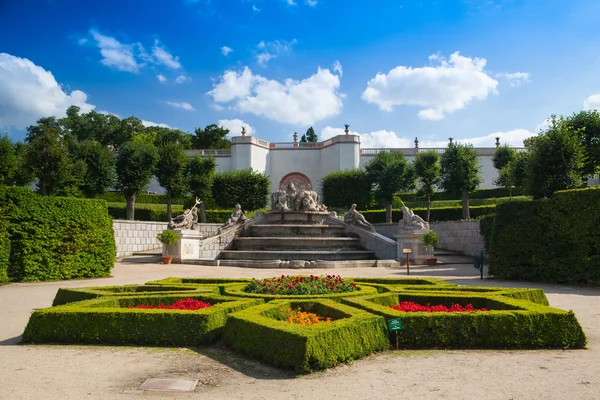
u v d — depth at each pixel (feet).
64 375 20.01
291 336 20.89
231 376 19.97
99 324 26.09
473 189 131.03
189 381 19.25
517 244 59.06
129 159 120.47
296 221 103.65
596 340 26.63
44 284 54.13
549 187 69.41
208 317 25.93
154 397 17.24
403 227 83.97
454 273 66.28
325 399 17.01
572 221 54.44
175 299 32.35
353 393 17.67
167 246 84.38
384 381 19.20
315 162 210.59
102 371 20.66
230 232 96.89
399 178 138.10
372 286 39.32
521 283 54.65
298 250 90.22
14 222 56.03
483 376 19.89
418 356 23.38
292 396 17.34
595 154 104.99
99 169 115.75
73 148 115.24
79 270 60.49
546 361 22.31
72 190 104.37
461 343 25.22
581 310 36.01
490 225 87.10
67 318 26.32
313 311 29.89
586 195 53.57
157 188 199.41
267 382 19.11
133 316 26.07
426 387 18.38
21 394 17.39
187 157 135.74
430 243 79.82
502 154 164.66
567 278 53.93
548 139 69.92
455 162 129.08
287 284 35.60
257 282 37.14
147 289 38.11
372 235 93.04
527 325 25.27
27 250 56.34
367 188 160.04
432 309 28.50
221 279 43.06
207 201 169.48
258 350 22.49
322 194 190.49
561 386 18.44
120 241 98.78
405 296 32.86
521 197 149.18
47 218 58.34
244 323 24.12
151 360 22.57
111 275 64.28
